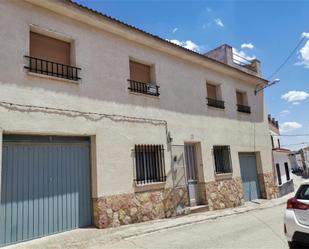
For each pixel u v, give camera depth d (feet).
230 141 47.32
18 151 23.82
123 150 30.94
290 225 19.31
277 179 63.05
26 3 25.57
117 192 29.53
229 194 44.45
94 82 29.50
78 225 26.94
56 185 25.84
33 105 24.50
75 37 28.73
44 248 21.54
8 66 23.49
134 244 22.86
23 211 23.41
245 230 26.76
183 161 37.83
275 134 92.53
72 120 26.99
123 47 33.30
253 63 61.16
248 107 54.29
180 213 35.65
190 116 40.50
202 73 44.45
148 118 34.42
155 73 36.78
